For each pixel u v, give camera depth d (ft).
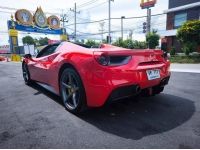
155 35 75.72
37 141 6.96
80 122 8.53
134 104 10.70
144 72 8.67
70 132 7.60
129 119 8.73
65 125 8.25
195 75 22.74
